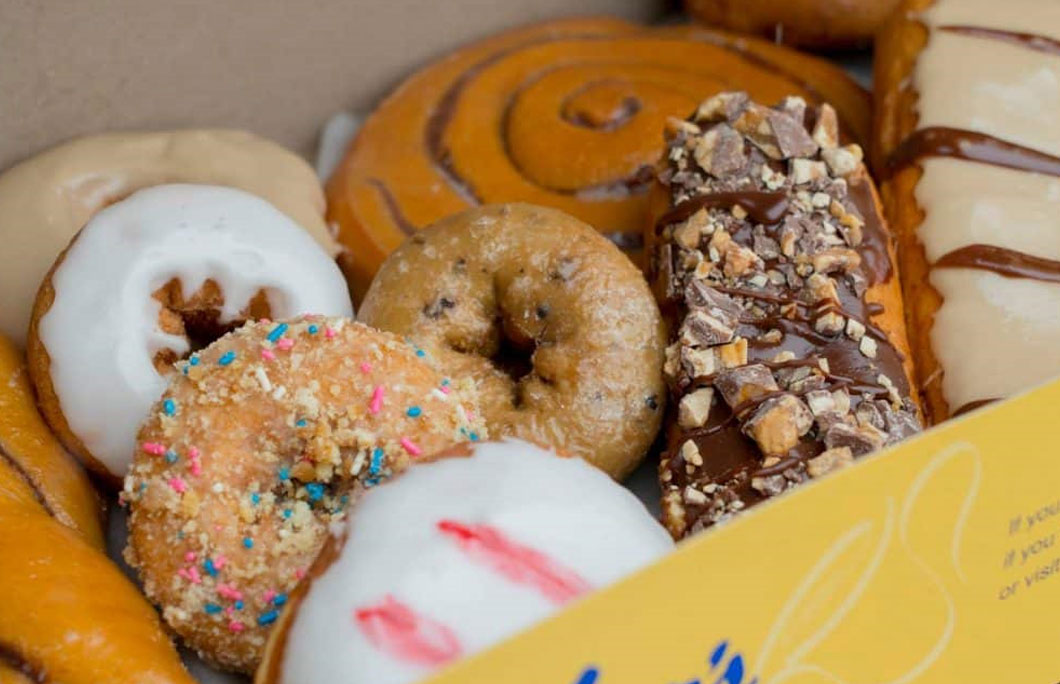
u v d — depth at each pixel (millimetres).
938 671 470
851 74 695
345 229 623
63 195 589
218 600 490
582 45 686
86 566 491
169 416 503
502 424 540
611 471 542
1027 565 472
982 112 594
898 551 452
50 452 535
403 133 648
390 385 505
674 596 425
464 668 405
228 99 644
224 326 555
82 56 604
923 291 576
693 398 532
